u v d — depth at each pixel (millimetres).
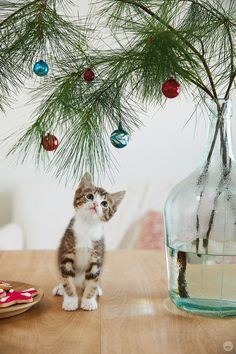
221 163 771
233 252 744
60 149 852
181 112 2236
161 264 1122
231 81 808
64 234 800
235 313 758
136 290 913
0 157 2152
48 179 2127
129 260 1163
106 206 791
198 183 765
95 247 785
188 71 779
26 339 666
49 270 1060
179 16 848
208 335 687
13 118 2104
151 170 2248
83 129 833
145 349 636
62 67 846
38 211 1979
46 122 854
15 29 815
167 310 794
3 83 869
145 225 1904
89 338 671
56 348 636
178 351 628
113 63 785
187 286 767
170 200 780
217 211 742
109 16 888
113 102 821
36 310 785
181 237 759
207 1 835
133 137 2229
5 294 771
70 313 773
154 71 740
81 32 896
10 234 1791
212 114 775
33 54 831
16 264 1117
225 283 750
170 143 2248
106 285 945
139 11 822
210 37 830
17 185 2086
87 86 827
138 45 769
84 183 805
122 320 744
